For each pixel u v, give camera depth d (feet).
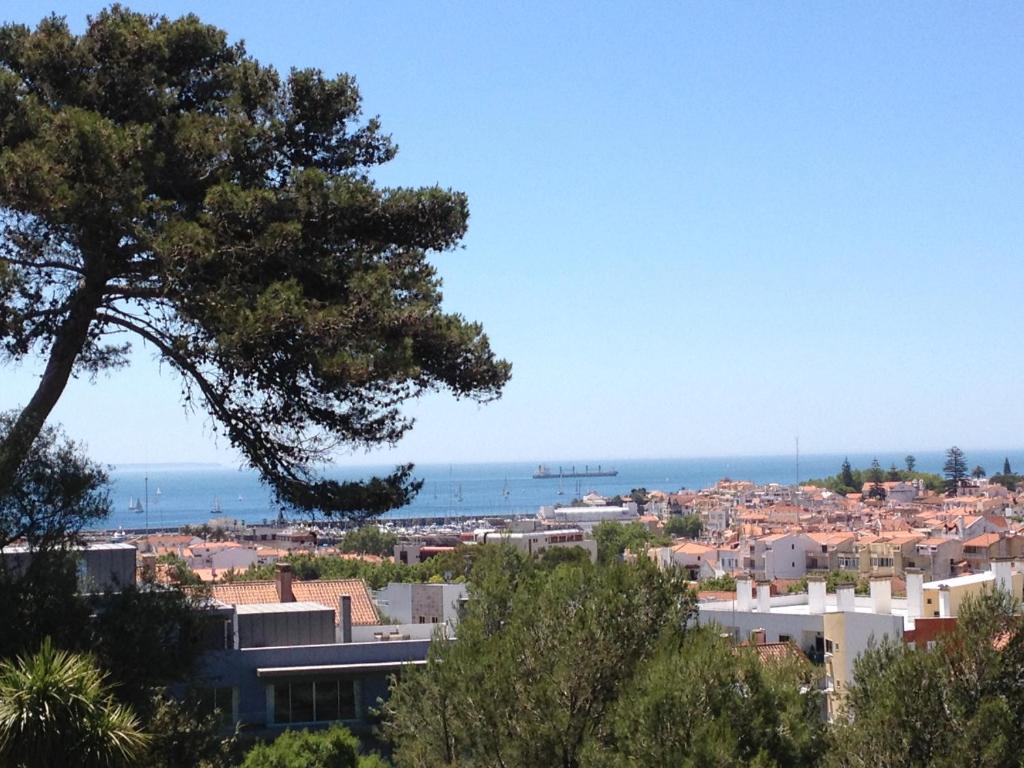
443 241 67.87
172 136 63.16
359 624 161.48
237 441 63.26
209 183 63.98
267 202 61.62
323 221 64.54
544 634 59.36
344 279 63.57
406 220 66.85
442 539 625.00
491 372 64.49
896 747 52.90
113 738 48.39
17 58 64.08
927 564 460.14
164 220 60.13
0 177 55.93
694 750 49.90
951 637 55.47
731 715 52.31
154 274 61.11
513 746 56.34
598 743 54.08
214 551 494.59
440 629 67.31
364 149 70.74
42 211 56.95
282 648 112.47
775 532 558.15
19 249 60.08
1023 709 53.42
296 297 59.00
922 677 54.03
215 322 58.54
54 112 62.03
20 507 56.34
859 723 54.39
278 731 109.70
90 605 57.21
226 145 63.31
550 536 549.54
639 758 51.29
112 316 62.23
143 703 55.72
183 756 57.31
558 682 57.06
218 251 59.62
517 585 67.41
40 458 57.36
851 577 332.80
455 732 59.98
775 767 49.98
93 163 58.13
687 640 57.00
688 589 61.05
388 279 62.75
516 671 58.59
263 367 60.18
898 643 58.44
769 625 166.71
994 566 185.98
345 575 394.11
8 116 59.77
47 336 61.00
